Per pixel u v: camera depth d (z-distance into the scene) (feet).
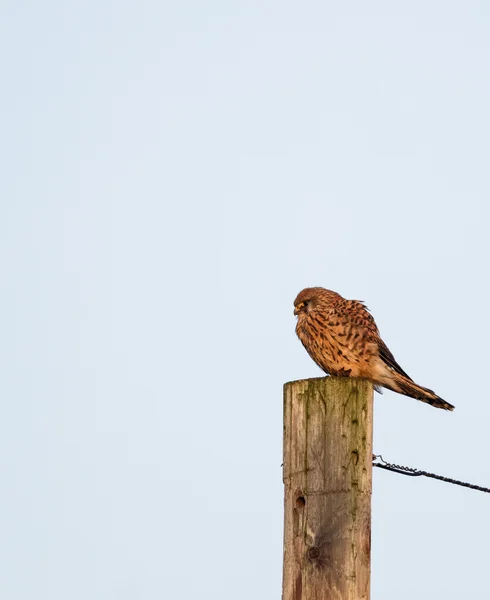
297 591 31.89
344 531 31.71
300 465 32.86
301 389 33.45
